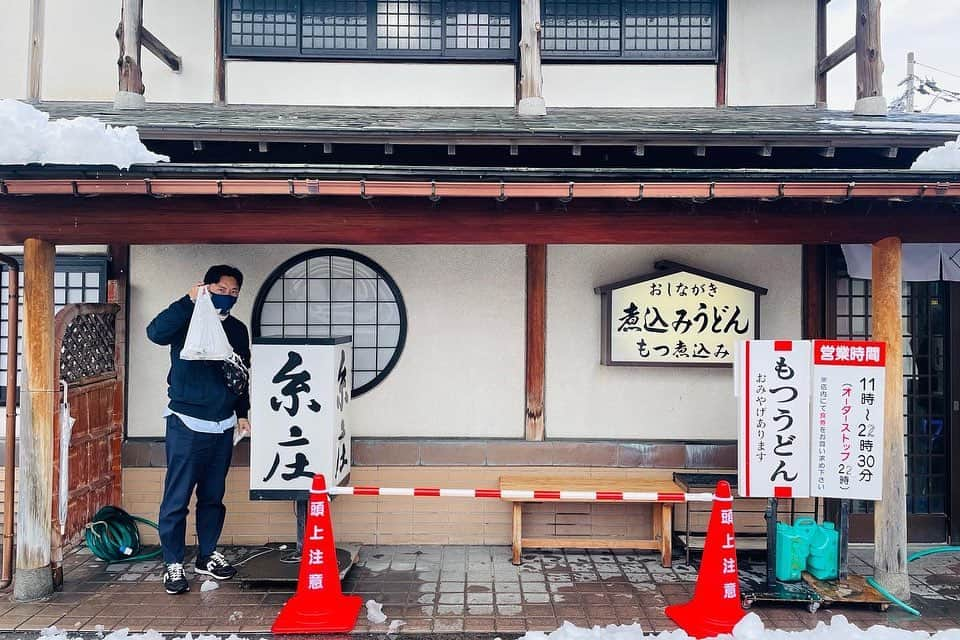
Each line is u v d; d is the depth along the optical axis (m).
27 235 4.51
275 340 4.93
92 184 4.05
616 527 5.87
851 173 4.12
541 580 5.11
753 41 6.89
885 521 4.79
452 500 5.91
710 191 4.11
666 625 4.36
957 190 4.10
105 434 5.63
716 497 4.44
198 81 6.77
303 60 6.80
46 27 6.86
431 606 4.63
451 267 6.02
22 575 4.68
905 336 6.13
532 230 4.53
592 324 6.03
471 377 6.02
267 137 5.14
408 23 6.84
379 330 6.05
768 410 4.71
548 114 6.30
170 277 5.97
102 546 5.31
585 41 6.88
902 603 4.60
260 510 5.88
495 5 6.84
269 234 4.51
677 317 5.84
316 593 4.37
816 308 5.98
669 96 6.87
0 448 5.83
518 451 5.91
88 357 5.45
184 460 4.86
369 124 5.39
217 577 5.06
